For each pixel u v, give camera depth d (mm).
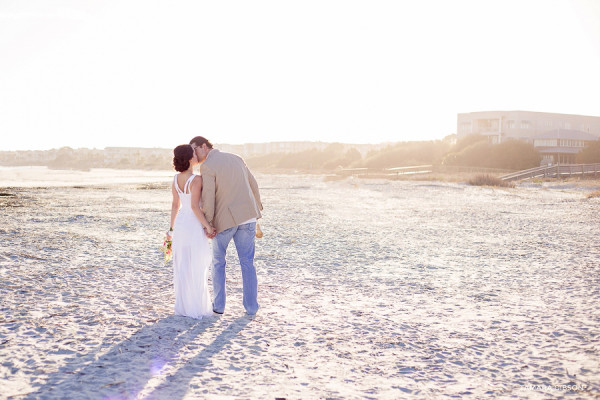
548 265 7320
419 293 5672
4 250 7465
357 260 7719
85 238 9117
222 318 4605
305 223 12555
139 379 3127
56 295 5117
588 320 4559
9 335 3848
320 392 3012
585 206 18047
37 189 27188
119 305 4859
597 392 3021
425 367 3465
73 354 3525
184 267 4535
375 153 86125
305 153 112812
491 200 21328
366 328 4352
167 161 178625
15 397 2785
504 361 3578
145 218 12961
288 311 4871
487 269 7074
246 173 4754
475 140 65375
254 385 3098
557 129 73188
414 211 16297
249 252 4766
